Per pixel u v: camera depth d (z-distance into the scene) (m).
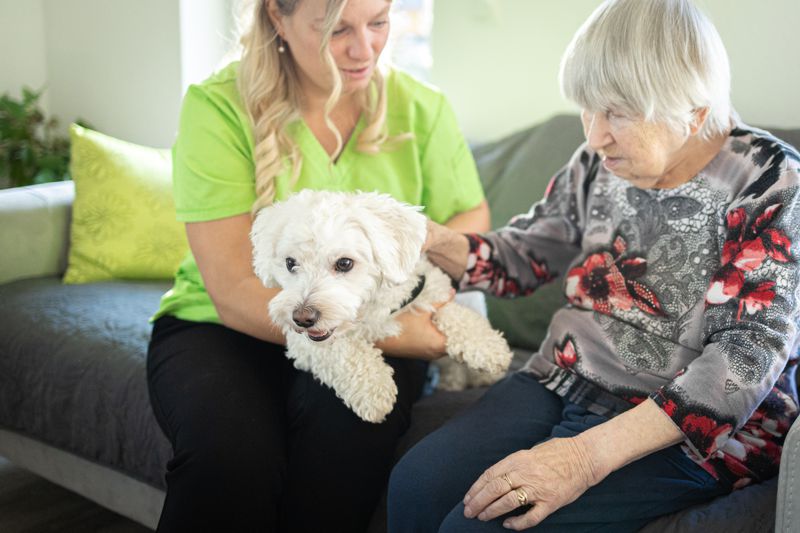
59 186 2.45
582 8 2.23
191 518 1.34
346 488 1.42
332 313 1.31
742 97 2.05
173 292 1.76
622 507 1.22
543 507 1.14
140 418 1.74
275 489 1.39
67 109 3.35
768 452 1.27
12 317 2.05
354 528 1.42
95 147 2.34
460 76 2.50
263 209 1.46
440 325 1.55
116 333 1.92
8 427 2.05
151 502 1.77
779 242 1.20
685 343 1.31
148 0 2.95
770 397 1.27
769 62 1.99
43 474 2.02
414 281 1.52
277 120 1.60
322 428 1.44
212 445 1.37
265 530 1.37
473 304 1.86
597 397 1.38
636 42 1.23
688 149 1.33
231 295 1.56
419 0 2.79
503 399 1.46
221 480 1.35
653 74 1.23
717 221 1.30
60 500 2.23
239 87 1.63
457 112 2.54
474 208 1.85
